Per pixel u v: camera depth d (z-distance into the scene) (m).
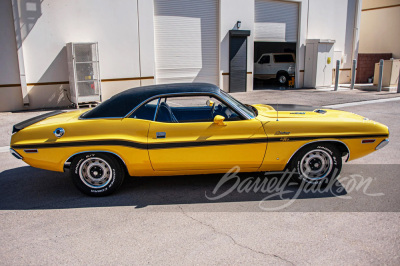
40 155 4.39
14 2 10.90
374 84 15.90
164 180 5.16
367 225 3.63
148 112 4.54
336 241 3.34
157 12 13.62
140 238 3.50
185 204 4.30
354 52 19.48
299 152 4.60
